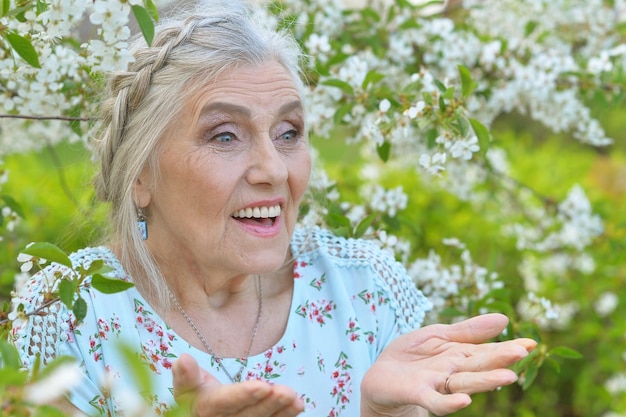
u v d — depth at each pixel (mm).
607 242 3258
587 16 3180
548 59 2701
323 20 2691
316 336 1835
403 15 2787
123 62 1651
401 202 2467
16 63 1862
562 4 3178
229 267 1670
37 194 3244
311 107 2361
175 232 1688
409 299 1962
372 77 2307
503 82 2740
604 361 3520
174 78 1627
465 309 2439
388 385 1454
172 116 1624
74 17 1733
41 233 3061
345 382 1827
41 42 1811
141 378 903
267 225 1688
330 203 2352
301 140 1720
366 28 2777
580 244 3195
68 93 2131
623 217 3600
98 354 1674
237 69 1629
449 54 2693
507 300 2486
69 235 2207
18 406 1059
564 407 3771
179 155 1626
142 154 1656
